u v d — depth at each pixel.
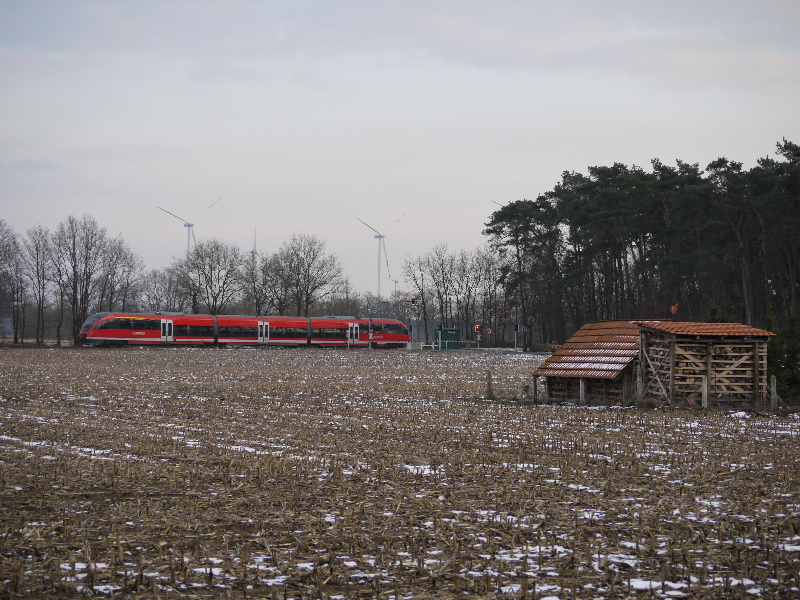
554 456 19.14
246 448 20.55
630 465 17.73
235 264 114.62
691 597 9.55
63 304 108.94
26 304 117.38
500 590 9.77
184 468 17.53
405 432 23.61
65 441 21.70
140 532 12.34
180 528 12.51
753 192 67.62
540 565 10.68
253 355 75.06
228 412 29.20
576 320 97.62
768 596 9.54
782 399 30.78
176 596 9.62
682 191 73.25
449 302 124.62
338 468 17.09
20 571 10.13
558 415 28.22
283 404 32.38
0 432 23.30
